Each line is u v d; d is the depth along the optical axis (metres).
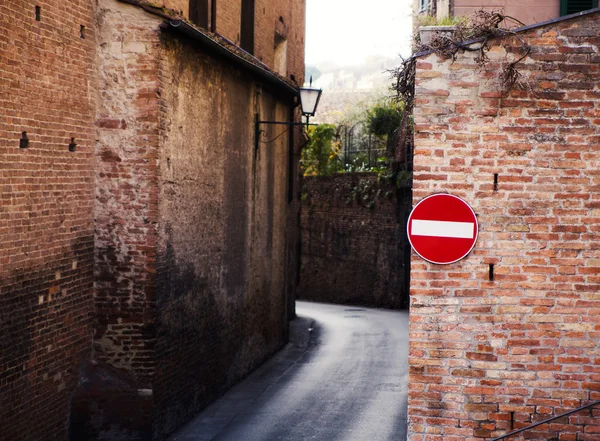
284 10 20.27
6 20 7.96
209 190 12.55
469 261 6.96
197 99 11.80
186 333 11.53
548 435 6.91
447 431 7.00
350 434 10.87
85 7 9.79
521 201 6.89
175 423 11.09
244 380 14.77
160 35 10.13
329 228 32.75
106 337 10.20
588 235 6.85
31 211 8.54
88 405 9.97
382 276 29.06
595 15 6.79
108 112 10.14
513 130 6.88
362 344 19.44
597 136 6.82
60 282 9.24
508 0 10.91
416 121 6.96
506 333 6.94
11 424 8.19
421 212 6.96
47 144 8.88
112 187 10.17
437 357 7.00
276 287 17.84
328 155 34.81
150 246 10.18
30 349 8.55
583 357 6.89
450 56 6.90
